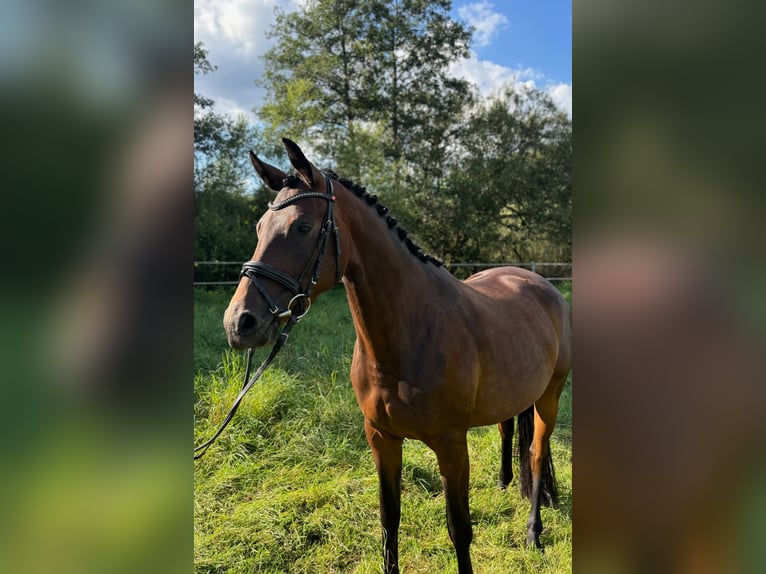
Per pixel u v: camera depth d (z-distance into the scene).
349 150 13.84
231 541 2.57
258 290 1.61
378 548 2.53
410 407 1.90
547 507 2.90
